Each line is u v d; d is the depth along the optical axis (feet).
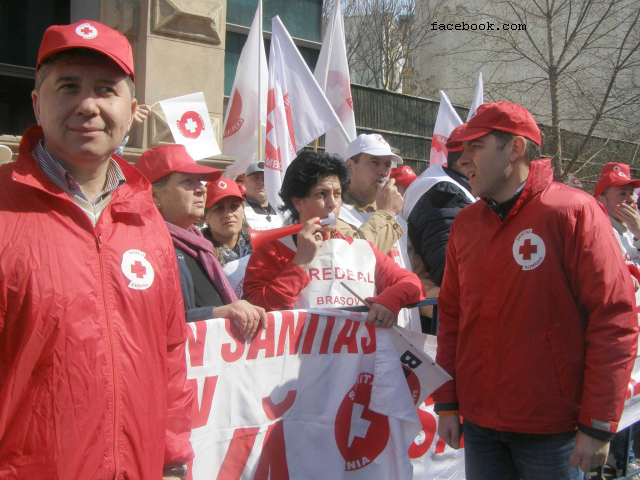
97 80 4.84
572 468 7.06
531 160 7.37
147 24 19.16
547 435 7.02
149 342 5.00
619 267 6.79
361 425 8.01
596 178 44.16
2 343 4.37
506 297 7.16
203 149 14.44
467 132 7.38
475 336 7.55
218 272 8.89
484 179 7.34
